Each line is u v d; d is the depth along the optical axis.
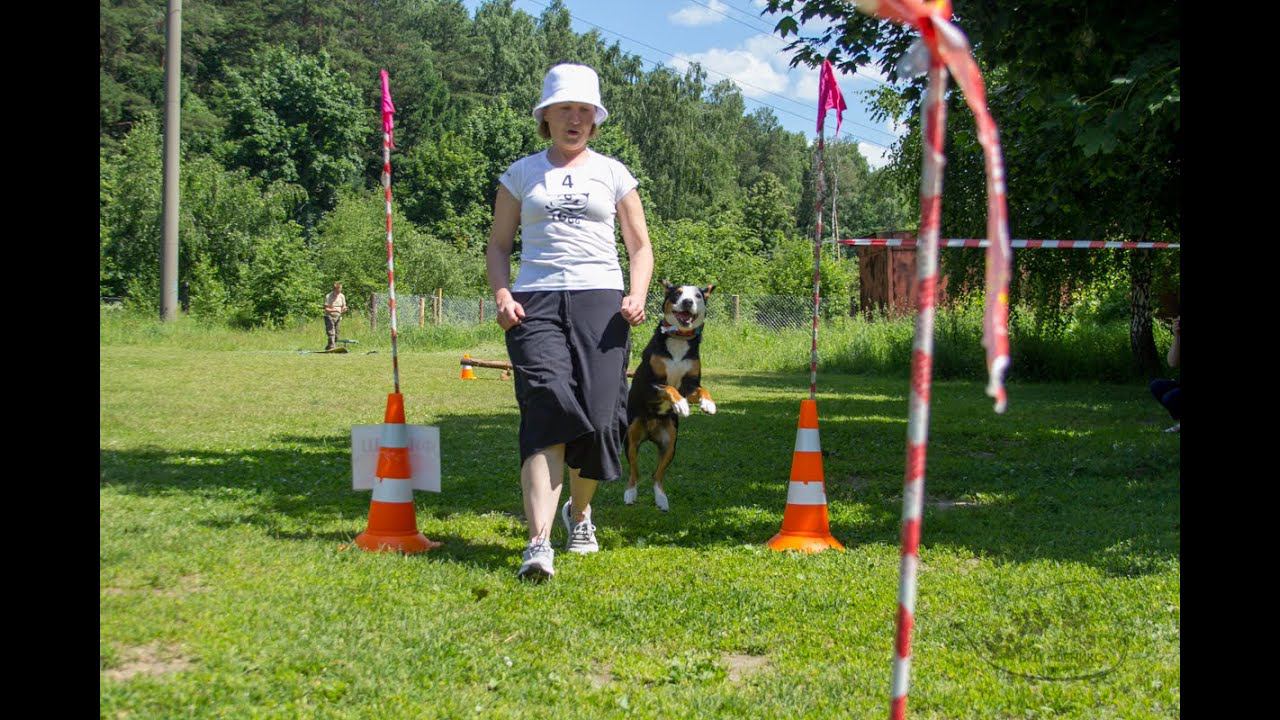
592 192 4.45
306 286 28.25
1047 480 7.16
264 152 51.19
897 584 4.28
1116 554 4.84
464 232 49.72
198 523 4.94
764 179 83.31
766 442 8.83
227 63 60.12
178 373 15.23
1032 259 16.31
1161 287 16.39
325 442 8.33
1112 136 6.17
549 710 2.84
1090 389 15.25
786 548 4.95
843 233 89.94
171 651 3.11
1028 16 6.63
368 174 63.16
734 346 22.20
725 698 2.95
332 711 2.73
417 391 13.25
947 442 9.02
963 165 16.09
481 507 5.79
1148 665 3.28
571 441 4.35
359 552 4.48
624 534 5.30
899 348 19.45
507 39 79.06
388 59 68.50
